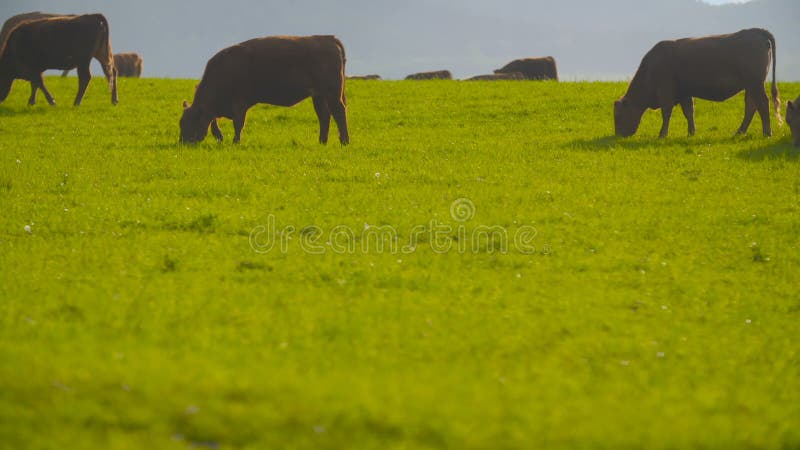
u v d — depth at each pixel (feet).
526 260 140.26
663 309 117.08
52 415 73.26
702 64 252.42
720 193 192.34
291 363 87.97
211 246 142.00
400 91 387.96
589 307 115.96
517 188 195.31
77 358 84.53
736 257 146.00
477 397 80.94
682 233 160.04
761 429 78.64
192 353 89.56
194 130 249.55
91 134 281.95
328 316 106.01
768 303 122.93
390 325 103.40
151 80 430.20
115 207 170.19
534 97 365.40
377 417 75.05
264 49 238.68
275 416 74.49
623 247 149.89
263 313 106.32
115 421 73.36
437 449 70.95
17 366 81.56
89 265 128.36
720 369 96.17
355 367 88.74
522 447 71.92
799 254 146.92
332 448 70.44
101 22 338.34
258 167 215.31
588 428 75.56
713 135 266.98
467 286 123.85
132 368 82.64
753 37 249.75
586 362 95.20
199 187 190.60
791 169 212.84
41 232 151.43
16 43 329.72
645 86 262.88
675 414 80.33
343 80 244.83
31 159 227.40
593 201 183.73
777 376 95.14
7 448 68.39
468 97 368.07
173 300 110.11
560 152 241.35
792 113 233.55
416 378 85.76
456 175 208.13
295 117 325.21
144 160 224.94
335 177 204.64
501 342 99.50
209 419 73.36
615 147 248.73
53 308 104.73
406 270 131.23
